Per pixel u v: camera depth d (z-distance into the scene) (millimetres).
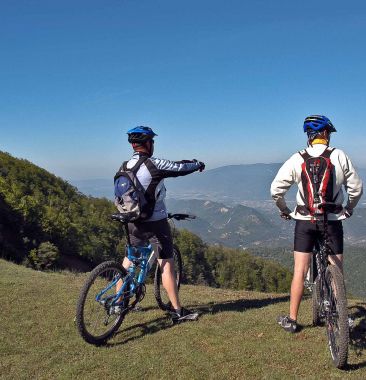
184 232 69938
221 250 82062
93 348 4727
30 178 45812
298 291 4848
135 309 5996
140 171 4961
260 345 4621
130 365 4242
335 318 4113
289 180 4602
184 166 5070
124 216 4914
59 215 35875
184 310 5574
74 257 36719
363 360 4203
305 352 4430
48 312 6008
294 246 4805
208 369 4117
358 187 4348
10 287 7414
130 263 5328
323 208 4312
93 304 4895
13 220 30859
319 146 4527
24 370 4258
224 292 7871
